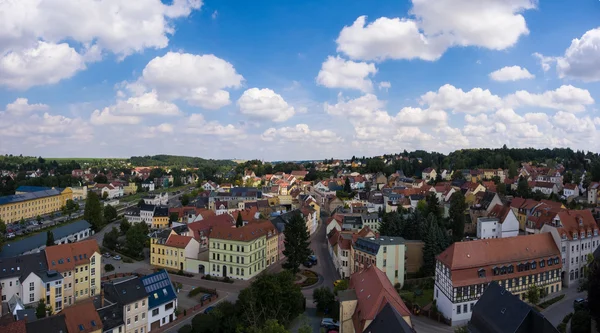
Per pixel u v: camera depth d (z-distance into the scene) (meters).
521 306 62.72
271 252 142.75
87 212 193.12
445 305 91.19
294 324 87.44
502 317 64.69
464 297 88.50
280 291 87.25
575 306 87.31
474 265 90.69
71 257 110.38
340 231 151.25
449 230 151.38
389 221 148.00
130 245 149.88
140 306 88.44
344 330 77.44
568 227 107.25
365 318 67.00
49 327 71.75
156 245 139.38
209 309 97.06
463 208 164.38
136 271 133.25
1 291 93.12
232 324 81.62
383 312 62.53
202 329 80.75
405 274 122.06
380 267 108.31
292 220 123.19
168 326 92.94
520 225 164.38
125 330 84.75
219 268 127.56
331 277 124.25
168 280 99.00
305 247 123.06
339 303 80.88
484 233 141.38
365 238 117.31
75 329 74.00
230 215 172.75
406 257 125.62
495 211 155.75
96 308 86.44
